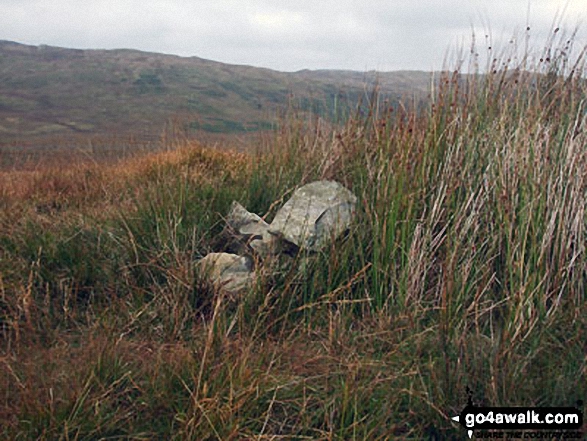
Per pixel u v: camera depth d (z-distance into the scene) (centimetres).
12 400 257
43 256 396
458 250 351
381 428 246
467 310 321
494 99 455
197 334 322
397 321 330
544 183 359
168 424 248
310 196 421
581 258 347
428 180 401
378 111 469
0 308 341
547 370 278
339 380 279
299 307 339
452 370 276
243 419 241
